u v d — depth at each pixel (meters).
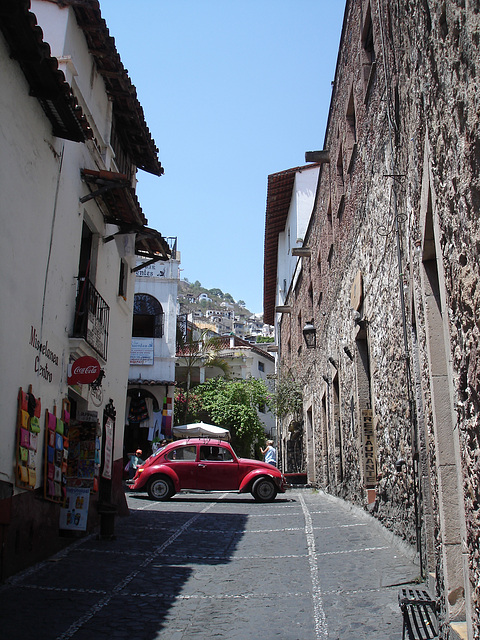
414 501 7.09
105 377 11.76
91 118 10.52
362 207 11.22
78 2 9.34
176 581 6.69
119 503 12.37
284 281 32.88
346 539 8.97
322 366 18.53
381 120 9.09
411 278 6.50
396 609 5.30
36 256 7.84
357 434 11.79
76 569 7.15
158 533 9.99
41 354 8.02
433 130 4.20
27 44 6.78
